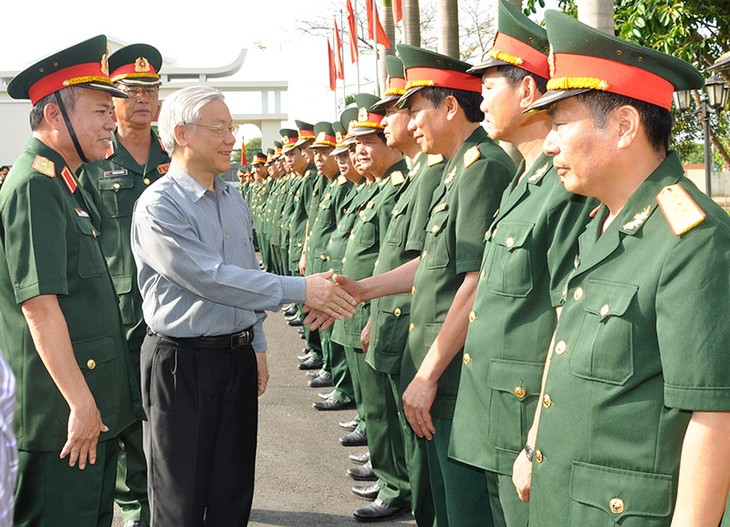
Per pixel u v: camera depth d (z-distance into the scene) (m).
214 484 3.02
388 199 4.54
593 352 1.78
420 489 3.69
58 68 2.90
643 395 1.71
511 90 2.53
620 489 1.73
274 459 5.02
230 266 2.93
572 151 1.83
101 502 3.09
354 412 6.09
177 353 2.91
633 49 1.74
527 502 2.34
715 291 1.59
